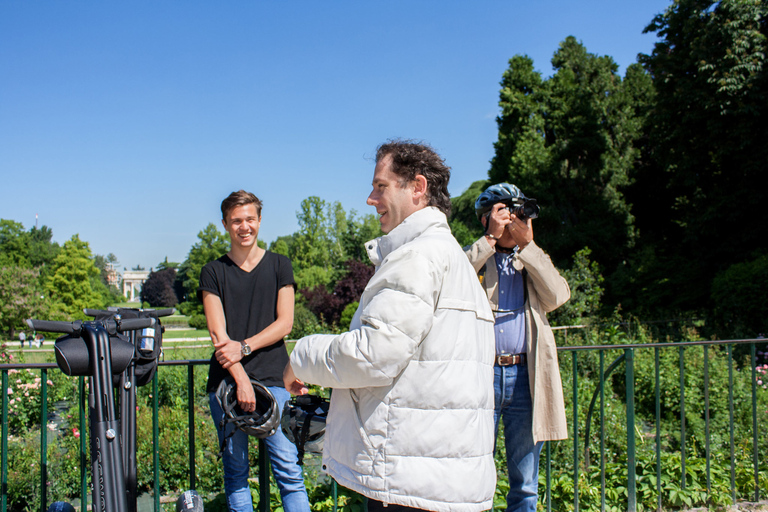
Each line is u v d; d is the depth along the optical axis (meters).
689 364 7.45
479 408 1.62
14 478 4.79
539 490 3.67
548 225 21.19
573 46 22.77
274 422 2.33
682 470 3.50
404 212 1.80
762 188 14.84
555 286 2.34
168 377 8.08
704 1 15.30
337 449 1.66
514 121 23.00
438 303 1.60
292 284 2.58
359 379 1.53
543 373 2.38
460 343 1.61
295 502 2.44
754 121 14.18
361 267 23.44
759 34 14.09
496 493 3.42
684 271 16.03
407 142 1.85
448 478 1.54
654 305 16.25
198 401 7.57
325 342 1.61
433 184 1.79
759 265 12.35
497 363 2.42
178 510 2.44
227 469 2.52
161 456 5.27
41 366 2.54
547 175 21.09
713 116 14.78
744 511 3.38
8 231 51.25
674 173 17.83
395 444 1.55
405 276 1.54
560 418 2.36
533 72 23.09
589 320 13.30
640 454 4.02
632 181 21.34
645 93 22.61
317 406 1.94
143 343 2.28
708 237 16.23
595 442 5.22
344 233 32.47
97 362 1.83
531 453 2.44
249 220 2.49
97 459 1.80
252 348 2.37
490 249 2.36
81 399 2.57
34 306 25.12
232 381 2.36
